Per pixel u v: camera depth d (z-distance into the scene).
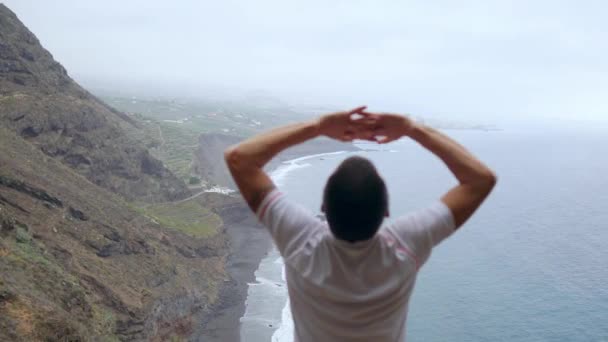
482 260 86.50
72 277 41.16
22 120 70.94
